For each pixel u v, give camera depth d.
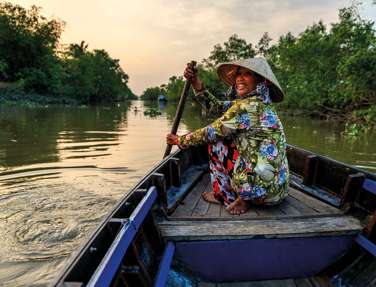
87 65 46.91
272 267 2.06
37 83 32.25
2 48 30.64
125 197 1.98
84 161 6.23
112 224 1.64
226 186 2.45
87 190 4.57
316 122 16.61
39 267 2.80
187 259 2.02
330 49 20.73
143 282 1.63
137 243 1.84
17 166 5.79
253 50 40.12
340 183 2.69
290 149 3.64
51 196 4.31
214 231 2.03
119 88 69.19
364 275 2.04
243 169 2.27
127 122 14.80
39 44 32.47
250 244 2.03
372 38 15.84
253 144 2.21
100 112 21.94
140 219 1.69
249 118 2.17
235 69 2.38
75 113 19.69
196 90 3.08
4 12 31.59
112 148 7.66
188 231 2.03
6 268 2.78
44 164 5.96
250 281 2.06
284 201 2.59
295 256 2.07
